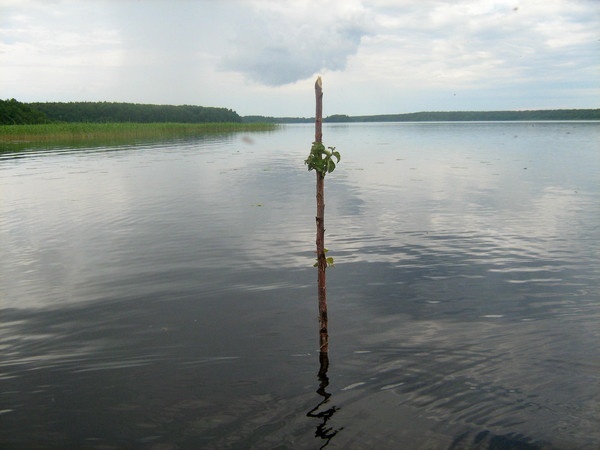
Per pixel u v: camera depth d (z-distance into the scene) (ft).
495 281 27.43
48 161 92.79
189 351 20.10
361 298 25.22
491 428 15.16
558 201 49.70
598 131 215.10
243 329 21.95
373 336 21.11
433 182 62.90
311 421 15.62
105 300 25.44
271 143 152.97
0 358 19.88
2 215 45.44
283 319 22.89
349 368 18.63
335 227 39.29
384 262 30.78
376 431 15.12
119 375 18.51
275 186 60.75
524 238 35.86
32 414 16.28
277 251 33.14
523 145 129.90
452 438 14.78
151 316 23.45
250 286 26.99
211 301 25.07
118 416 16.11
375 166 82.12
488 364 18.74
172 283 27.61
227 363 19.15
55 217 44.45
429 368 18.53
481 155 101.40
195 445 14.71
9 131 161.89
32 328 22.44
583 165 80.84
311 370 18.54
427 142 150.71
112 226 40.86
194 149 125.18
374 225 39.88
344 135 213.66
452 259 31.27
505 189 57.06
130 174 73.51
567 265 29.96
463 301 24.73
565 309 23.63
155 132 209.67
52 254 33.50
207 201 51.13
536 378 17.72
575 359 18.98
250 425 15.52
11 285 27.89
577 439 14.62
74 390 17.61
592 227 38.93
